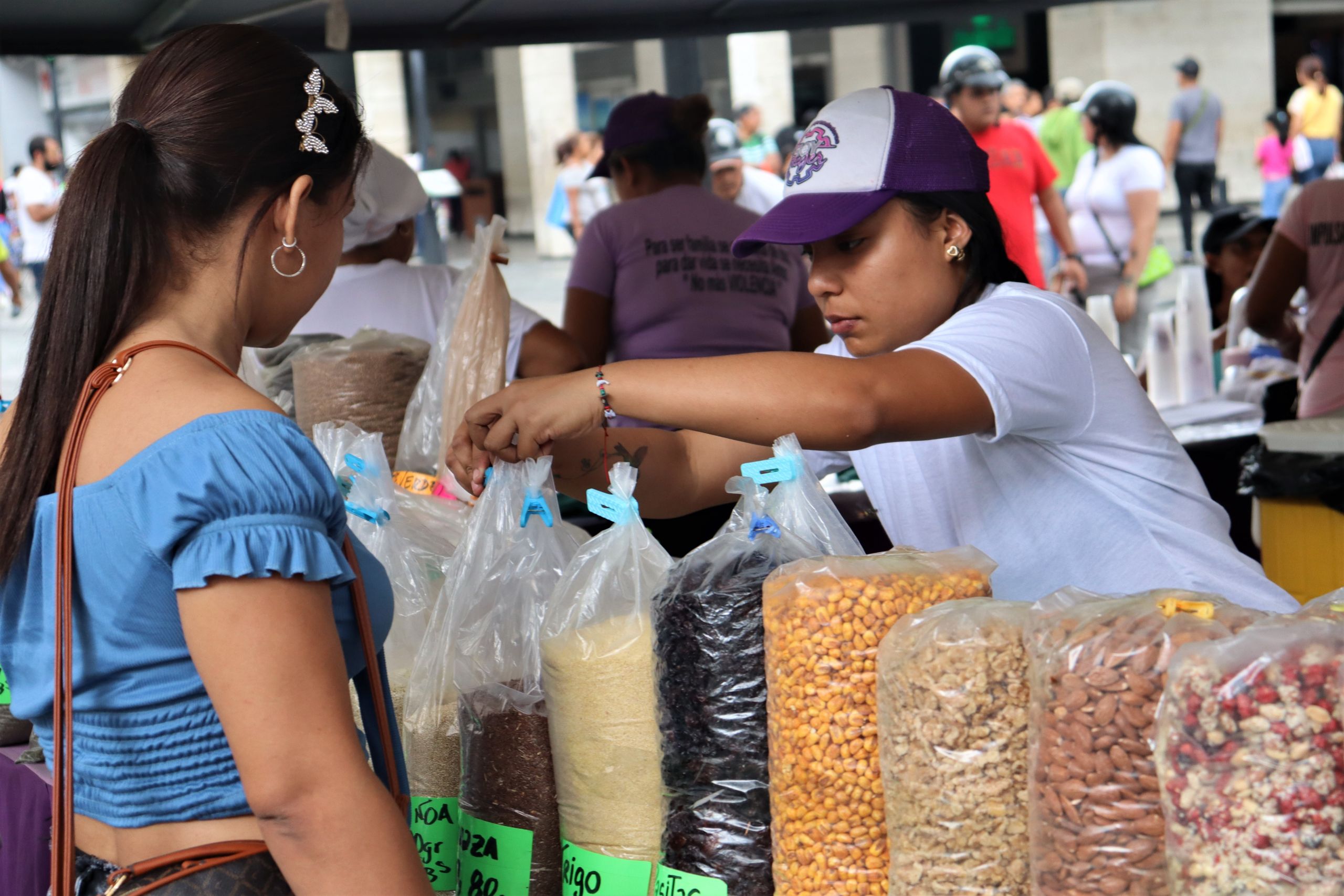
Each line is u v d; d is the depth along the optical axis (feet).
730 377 4.18
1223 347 15.39
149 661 3.24
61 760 3.20
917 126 4.95
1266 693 2.74
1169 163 37.04
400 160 8.71
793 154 5.18
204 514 3.12
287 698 3.08
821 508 4.19
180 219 3.43
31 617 3.44
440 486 6.06
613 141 11.43
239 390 3.34
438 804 4.61
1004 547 5.24
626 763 4.08
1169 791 2.84
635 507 4.40
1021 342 4.61
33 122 41.09
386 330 8.63
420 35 14.29
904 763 3.34
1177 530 5.05
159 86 3.53
